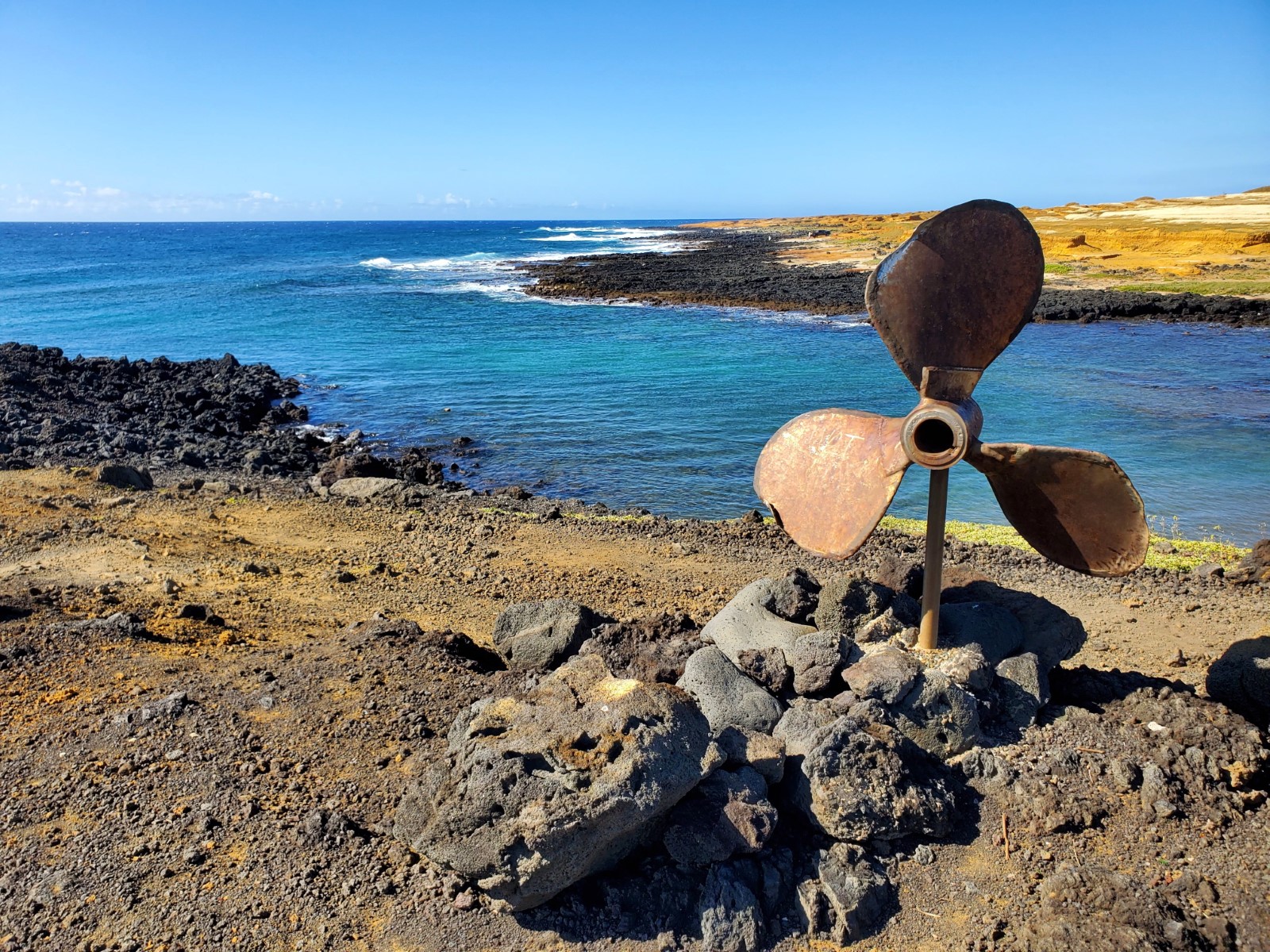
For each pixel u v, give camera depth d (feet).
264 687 8.91
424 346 49.47
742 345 47.98
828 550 7.82
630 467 26.37
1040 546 7.58
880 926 6.26
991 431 28.78
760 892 6.31
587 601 12.95
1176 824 6.73
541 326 56.24
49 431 25.76
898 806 6.62
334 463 21.90
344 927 6.24
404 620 10.66
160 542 14.46
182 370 40.24
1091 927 5.90
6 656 9.45
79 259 130.82
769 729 7.46
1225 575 14.15
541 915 6.26
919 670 7.47
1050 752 7.30
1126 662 10.98
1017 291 7.02
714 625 8.72
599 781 6.03
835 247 113.50
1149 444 26.84
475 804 6.10
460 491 21.63
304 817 7.09
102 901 6.43
